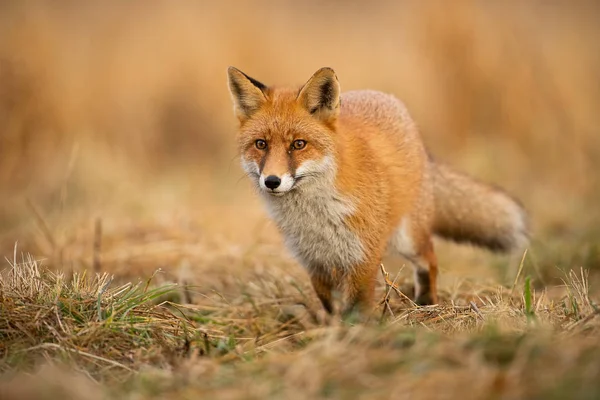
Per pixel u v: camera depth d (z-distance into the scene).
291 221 9.09
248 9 23.09
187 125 21.45
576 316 7.08
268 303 9.62
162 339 7.43
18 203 15.44
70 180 16.09
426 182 10.65
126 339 7.24
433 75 20.50
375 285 9.62
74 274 8.58
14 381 6.12
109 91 20.94
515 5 21.70
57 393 5.80
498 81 19.67
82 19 24.59
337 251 9.06
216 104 21.42
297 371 5.75
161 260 11.55
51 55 19.17
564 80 20.03
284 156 8.65
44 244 12.27
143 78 21.61
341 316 9.14
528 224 11.61
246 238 13.08
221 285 10.44
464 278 10.62
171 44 22.17
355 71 22.59
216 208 15.64
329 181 8.77
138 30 23.02
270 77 21.84
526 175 17.88
